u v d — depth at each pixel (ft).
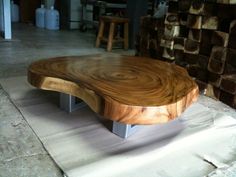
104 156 3.91
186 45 7.19
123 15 13.58
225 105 6.32
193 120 5.27
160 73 4.74
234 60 6.01
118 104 3.31
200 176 3.66
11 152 3.86
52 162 3.72
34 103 5.50
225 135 4.77
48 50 10.84
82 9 16.61
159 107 3.33
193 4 6.79
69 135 4.39
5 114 4.96
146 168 3.74
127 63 5.28
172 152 4.15
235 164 3.97
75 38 14.20
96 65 4.95
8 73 7.49
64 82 4.04
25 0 17.76
